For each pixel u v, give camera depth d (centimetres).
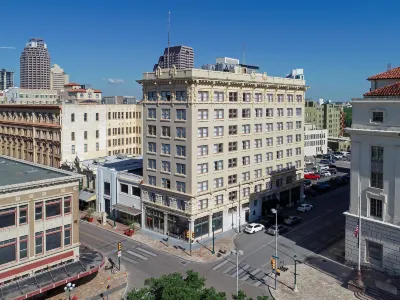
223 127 6838
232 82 6806
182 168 6512
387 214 5038
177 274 3478
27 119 10588
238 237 6769
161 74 6694
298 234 6881
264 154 7788
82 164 8688
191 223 6412
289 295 4788
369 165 5172
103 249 6247
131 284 5088
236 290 4912
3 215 4384
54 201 4803
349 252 5509
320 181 11275
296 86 8275
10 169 5678
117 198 7694
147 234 6900
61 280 4584
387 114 4959
